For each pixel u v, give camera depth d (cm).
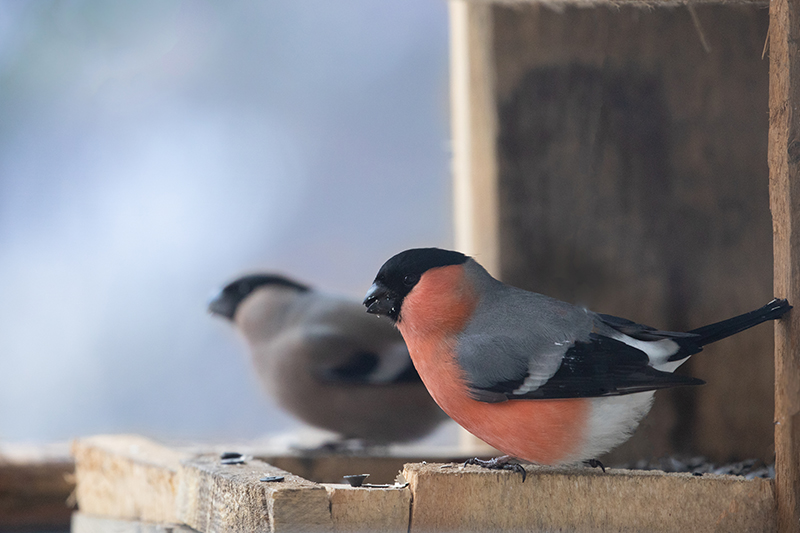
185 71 1400
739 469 657
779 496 489
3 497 742
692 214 716
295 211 1425
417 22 1449
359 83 1450
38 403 1260
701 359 693
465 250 818
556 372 529
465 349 552
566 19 750
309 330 936
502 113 760
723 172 707
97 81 1328
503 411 538
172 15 1371
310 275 1408
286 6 1453
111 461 643
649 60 728
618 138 737
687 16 717
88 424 1266
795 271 490
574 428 529
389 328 934
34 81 1291
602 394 521
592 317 567
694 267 713
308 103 1456
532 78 757
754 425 680
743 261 700
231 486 489
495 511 486
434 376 567
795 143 493
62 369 1280
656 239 724
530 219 754
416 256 586
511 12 762
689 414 691
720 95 708
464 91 807
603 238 737
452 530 480
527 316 559
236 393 1289
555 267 748
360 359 920
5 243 1288
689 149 717
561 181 751
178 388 1298
